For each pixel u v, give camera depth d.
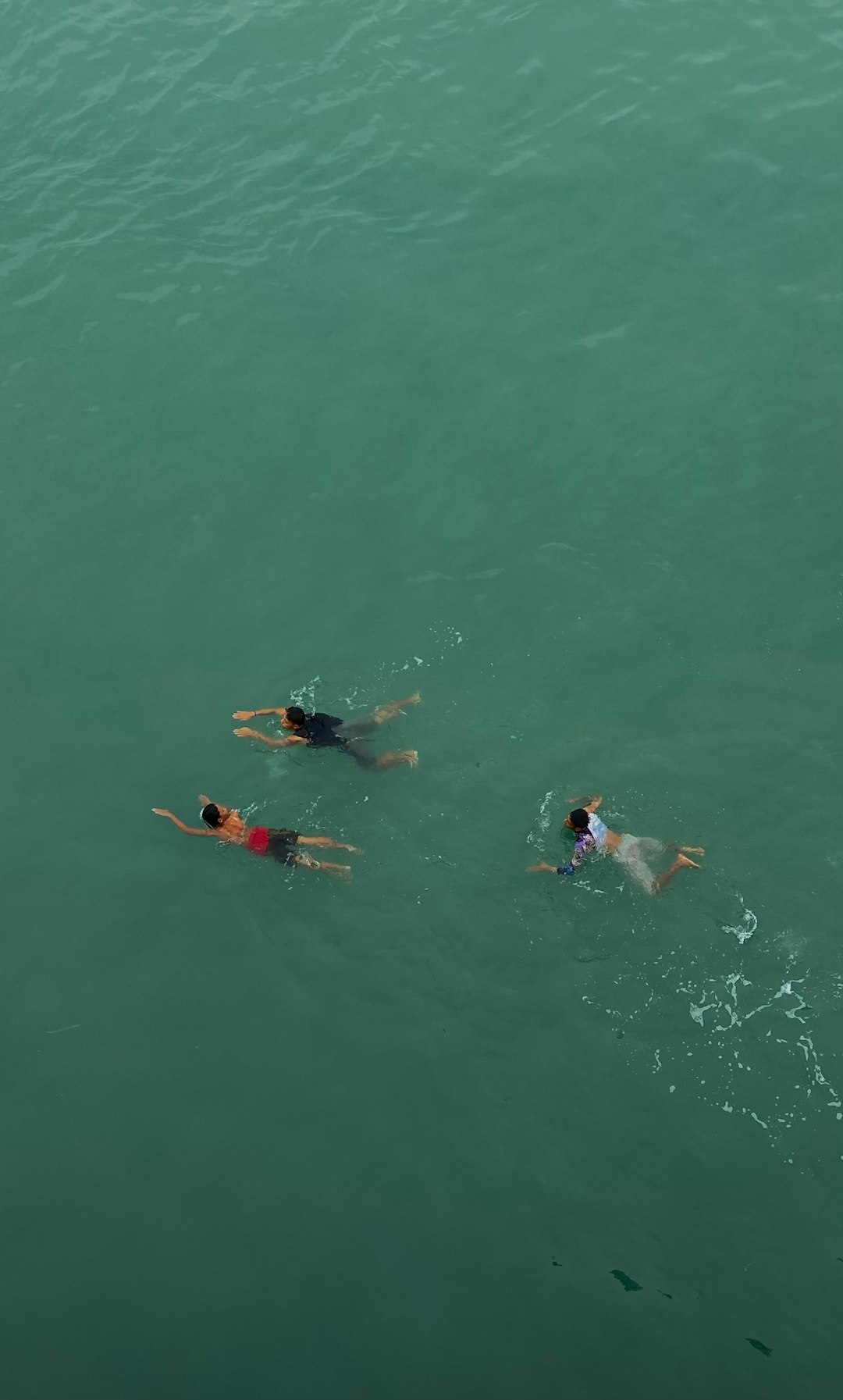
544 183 18.14
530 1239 9.67
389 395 16.23
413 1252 9.68
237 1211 10.08
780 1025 10.60
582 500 14.92
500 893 11.71
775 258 16.95
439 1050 10.81
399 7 21.11
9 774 13.22
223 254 18.03
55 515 15.45
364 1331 9.31
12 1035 11.34
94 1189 10.33
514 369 16.28
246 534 15.09
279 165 18.94
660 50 19.67
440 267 17.48
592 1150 10.10
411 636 13.92
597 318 16.66
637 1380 8.88
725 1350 8.98
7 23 22.03
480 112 19.14
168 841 12.53
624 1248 9.55
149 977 11.62
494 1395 8.89
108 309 17.59
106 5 22.17
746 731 12.68
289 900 11.91
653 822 12.06
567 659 13.52
